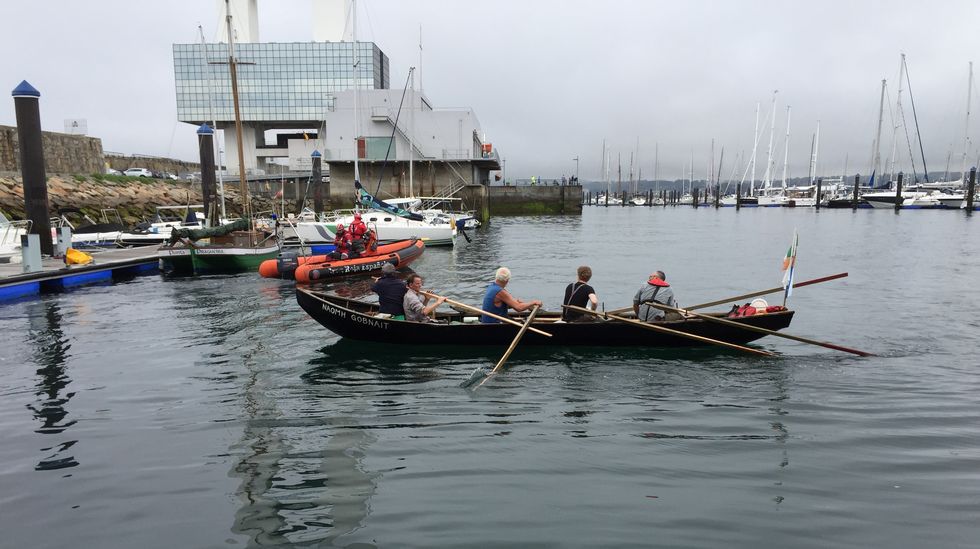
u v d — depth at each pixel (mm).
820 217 67250
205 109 83438
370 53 83312
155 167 70125
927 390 8141
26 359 10281
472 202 56344
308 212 36625
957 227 47625
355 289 19219
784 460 5977
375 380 8812
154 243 31438
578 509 5051
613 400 7844
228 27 27672
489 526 4789
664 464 5906
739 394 8039
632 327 10172
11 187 35406
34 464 6086
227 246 22938
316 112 84062
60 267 20141
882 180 82562
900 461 5930
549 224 56938
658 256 27656
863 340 11062
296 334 11906
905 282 18750
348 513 5012
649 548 4477
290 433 6820
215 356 10328
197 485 5566
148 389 8562
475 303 15656
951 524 4777
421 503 5172
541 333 9812
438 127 58594
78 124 56781
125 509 5141
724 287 18297
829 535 4633
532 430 6836
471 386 8461
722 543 4531
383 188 58500
